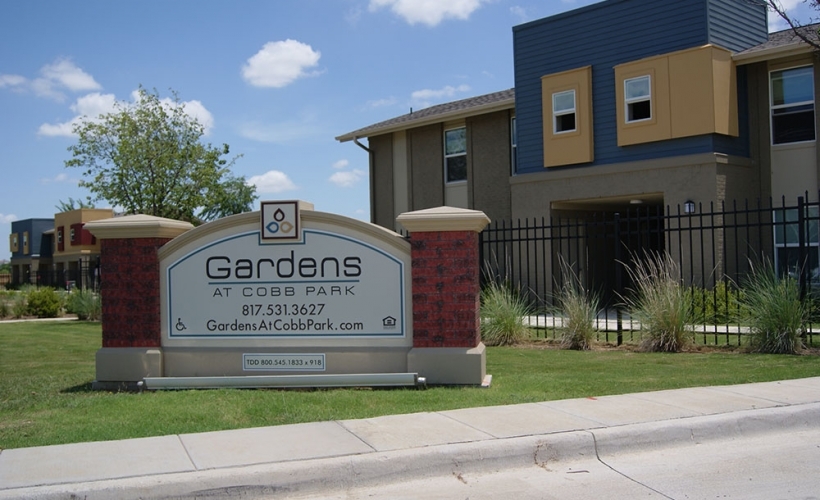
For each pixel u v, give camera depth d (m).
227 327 9.54
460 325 9.17
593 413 7.46
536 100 21.22
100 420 7.70
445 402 8.14
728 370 10.03
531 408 7.75
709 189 17.62
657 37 18.72
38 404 8.65
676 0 18.34
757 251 18.36
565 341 13.11
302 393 8.86
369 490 5.93
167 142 25.72
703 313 13.34
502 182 23.20
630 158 19.25
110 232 9.66
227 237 9.58
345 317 9.37
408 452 6.22
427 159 25.36
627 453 6.73
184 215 26.52
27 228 60.47
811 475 5.98
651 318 12.55
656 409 7.59
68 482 5.67
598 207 22.41
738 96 18.55
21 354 14.05
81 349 14.90
